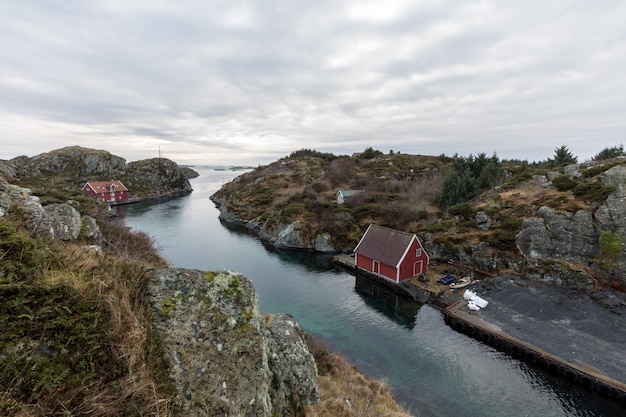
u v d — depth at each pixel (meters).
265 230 53.88
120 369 3.50
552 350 20.41
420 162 90.06
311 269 39.47
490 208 38.44
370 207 53.56
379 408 11.69
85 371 3.29
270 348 6.61
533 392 17.83
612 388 16.89
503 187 42.91
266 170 101.00
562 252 29.81
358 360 20.56
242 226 62.31
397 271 32.72
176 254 43.72
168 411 3.56
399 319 26.50
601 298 25.30
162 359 3.92
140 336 3.83
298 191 71.19
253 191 76.06
